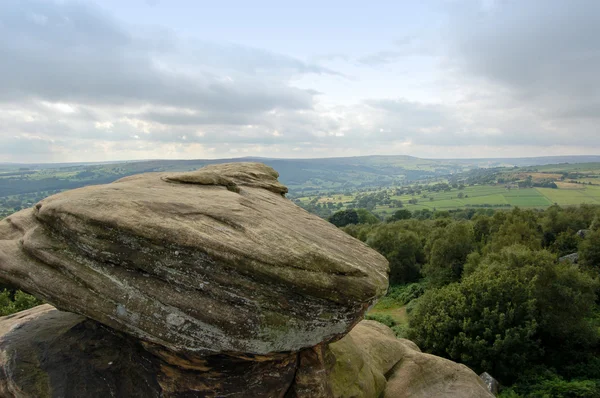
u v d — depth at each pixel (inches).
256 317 369.7
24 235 434.9
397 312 1561.3
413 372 642.8
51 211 397.4
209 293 370.0
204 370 408.5
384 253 2098.9
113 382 433.7
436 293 1180.5
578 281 1072.2
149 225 368.5
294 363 454.6
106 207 392.8
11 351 464.1
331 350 555.2
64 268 390.0
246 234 392.8
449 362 681.0
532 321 949.8
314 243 416.8
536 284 1061.1
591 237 1605.6
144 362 435.8
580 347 986.1
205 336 365.7
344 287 382.9
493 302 1013.2
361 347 661.3
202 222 396.5
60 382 428.8
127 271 380.8
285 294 376.2
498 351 909.2
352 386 536.7
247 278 369.4
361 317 422.0
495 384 859.4
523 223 1883.6
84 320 506.0
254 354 382.9
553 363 941.8
